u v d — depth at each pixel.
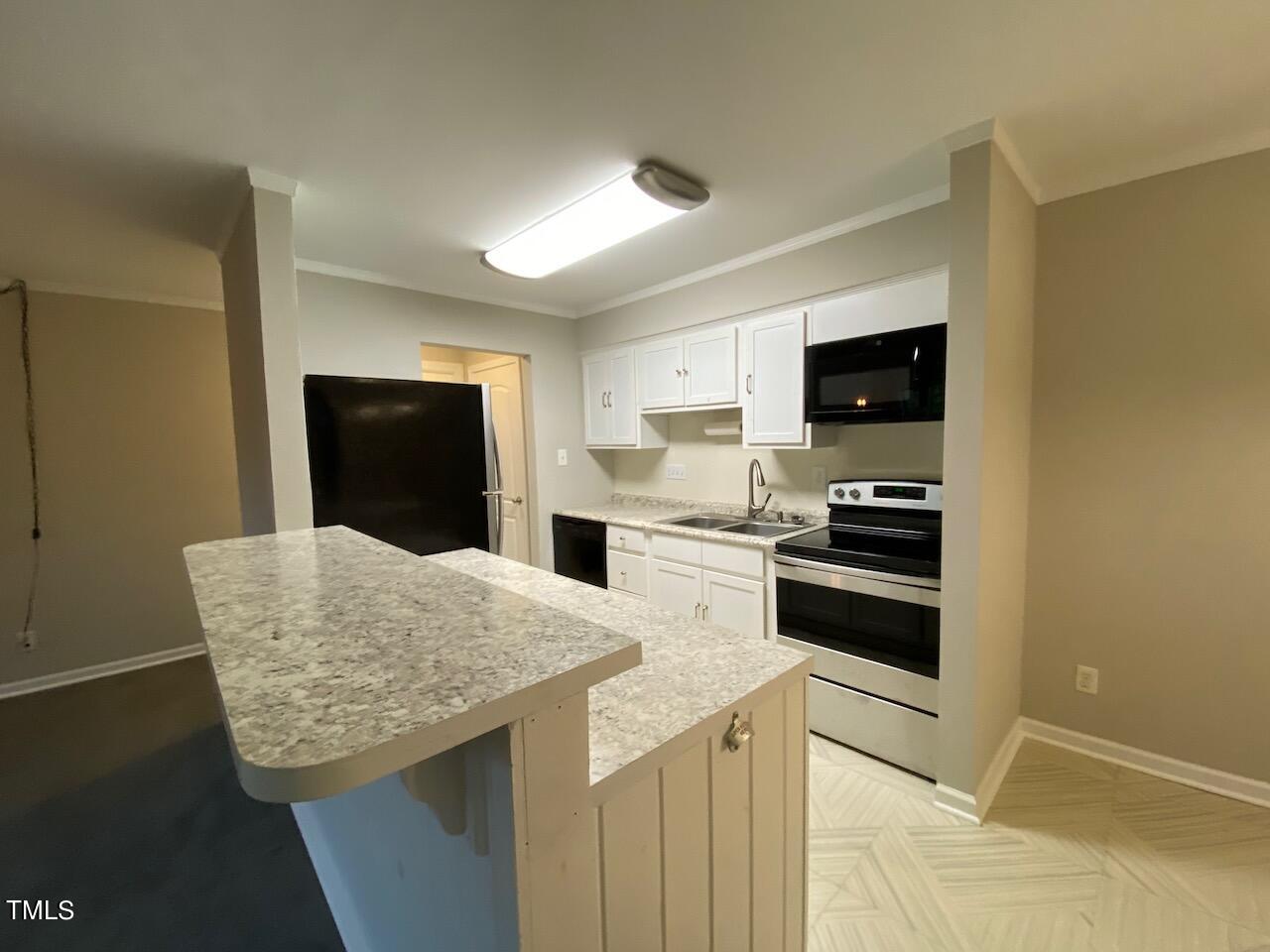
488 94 1.57
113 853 1.87
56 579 3.16
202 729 2.66
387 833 1.09
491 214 2.36
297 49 1.36
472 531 3.01
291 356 2.01
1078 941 1.44
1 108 1.55
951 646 1.89
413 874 0.96
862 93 1.60
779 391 2.83
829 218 2.52
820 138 1.84
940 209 2.25
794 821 1.13
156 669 3.36
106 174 1.94
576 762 0.65
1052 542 2.28
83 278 3.10
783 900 1.12
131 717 2.78
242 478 2.61
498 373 4.41
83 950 1.49
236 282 2.35
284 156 1.87
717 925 0.96
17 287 3.03
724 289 3.13
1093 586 2.20
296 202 2.22
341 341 3.09
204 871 1.79
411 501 2.79
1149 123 1.76
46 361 3.12
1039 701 2.36
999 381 1.89
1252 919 1.49
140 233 2.48
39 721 2.75
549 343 4.07
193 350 3.57
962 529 1.83
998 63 1.48
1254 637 1.91
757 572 2.64
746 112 1.69
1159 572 2.07
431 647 0.64
